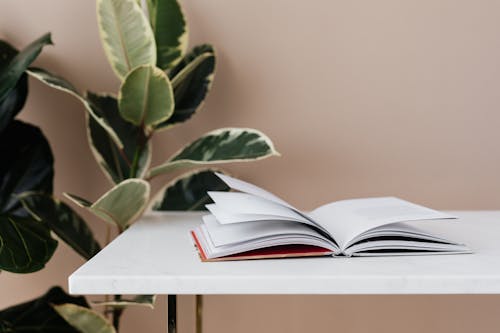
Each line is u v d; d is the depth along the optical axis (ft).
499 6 4.81
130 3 3.79
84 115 5.00
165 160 5.00
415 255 3.04
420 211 3.23
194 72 4.63
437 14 4.84
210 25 4.89
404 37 4.86
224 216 3.07
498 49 4.85
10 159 4.64
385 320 5.07
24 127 4.68
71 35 4.92
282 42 4.89
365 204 3.67
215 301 5.09
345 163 4.97
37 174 4.65
